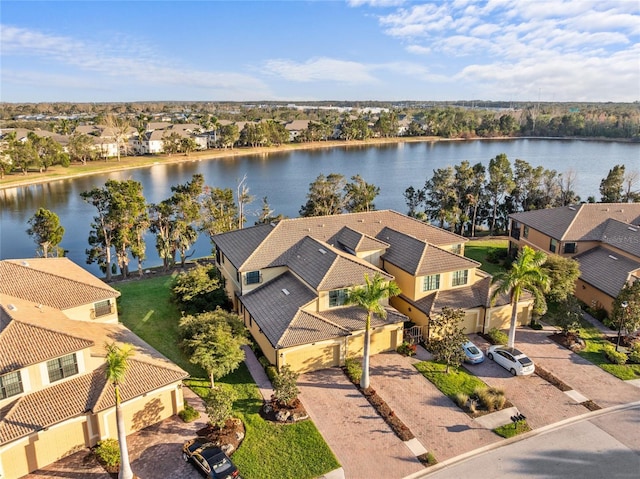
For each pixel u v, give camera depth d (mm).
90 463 24344
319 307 35094
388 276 37094
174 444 25734
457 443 25938
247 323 38750
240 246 43594
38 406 24219
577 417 28203
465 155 170375
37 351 24891
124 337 32062
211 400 25938
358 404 29391
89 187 116312
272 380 31406
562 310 38625
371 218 48719
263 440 25875
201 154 170375
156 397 27281
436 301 38250
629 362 34594
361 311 35844
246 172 137750
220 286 42812
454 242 47344
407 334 37531
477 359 34000
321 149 196000
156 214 59375
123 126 175750
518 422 27406
